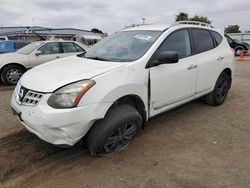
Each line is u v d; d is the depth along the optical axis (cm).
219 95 534
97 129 307
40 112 279
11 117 472
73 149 355
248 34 2678
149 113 368
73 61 382
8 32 3497
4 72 784
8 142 375
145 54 358
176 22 440
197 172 303
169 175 297
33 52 824
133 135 349
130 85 324
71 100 281
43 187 278
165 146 365
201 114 493
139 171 305
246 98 613
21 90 315
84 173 302
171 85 389
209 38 491
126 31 445
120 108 326
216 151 352
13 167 314
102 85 300
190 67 420
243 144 373
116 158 331
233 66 551
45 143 371
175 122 452
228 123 452
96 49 432
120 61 355
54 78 306
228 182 285
